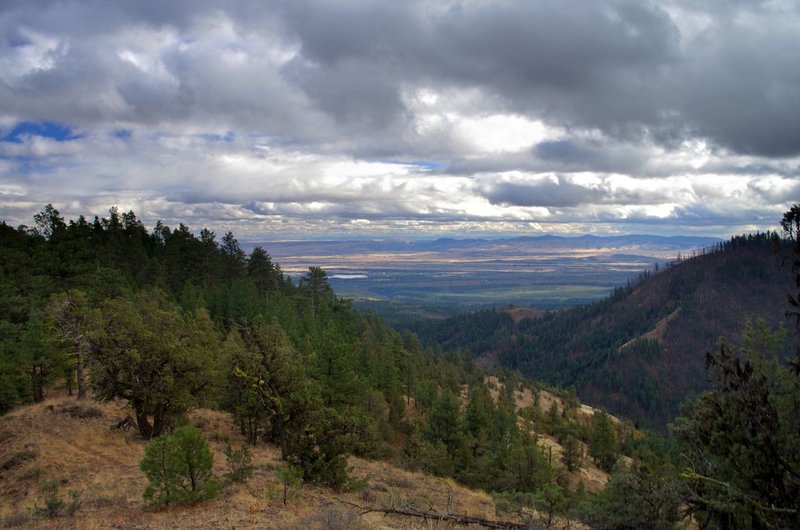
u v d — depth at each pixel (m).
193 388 28.00
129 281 65.12
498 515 18.72
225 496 17.16
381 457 35.62
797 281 7.46
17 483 21.47
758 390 8.33
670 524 9.90
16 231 72.06
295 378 22.11
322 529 13.88
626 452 77.06
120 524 14.33
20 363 35.38
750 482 8.30
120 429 28.53
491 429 49.09
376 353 61.34
